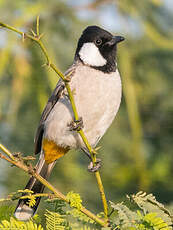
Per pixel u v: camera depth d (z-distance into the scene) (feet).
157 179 39.09
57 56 34.12
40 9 32.09
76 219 17.08
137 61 37.93
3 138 35.55
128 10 35.60
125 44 36.76
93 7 35.14
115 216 17.51
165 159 39.50
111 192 38.01
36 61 33.76
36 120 35.68
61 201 17.33
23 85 33.65
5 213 16.97
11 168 34.47
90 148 18.84
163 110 39.01
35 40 16.67
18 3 31.83
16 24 31.45
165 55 37.27
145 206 16.51
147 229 15.84
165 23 37.68
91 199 36.86
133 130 36.14
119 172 39.06
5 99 35.09
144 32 36.94
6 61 31.58
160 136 39.63
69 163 36.73
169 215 16.48
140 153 37.65
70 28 34.22
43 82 34.47
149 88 38.42
